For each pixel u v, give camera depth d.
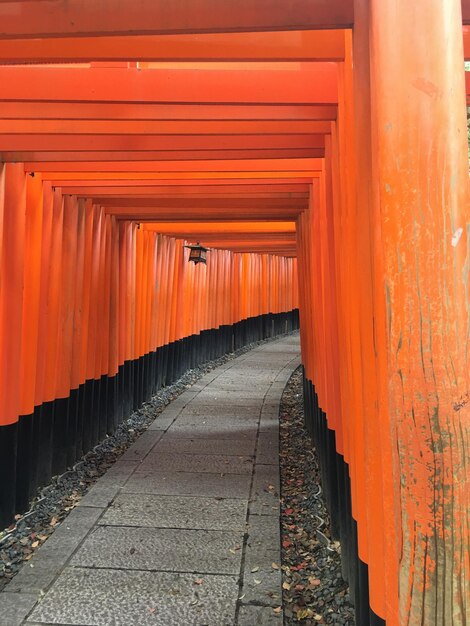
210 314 11.21
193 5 1.63
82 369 4.96
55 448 4.45
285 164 3.68
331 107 2.56
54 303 4.29
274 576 2.78
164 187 4.37
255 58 2.03
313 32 2.01
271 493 4.03
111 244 5.71
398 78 1.24
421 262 1.21
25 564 2.90
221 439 5.56
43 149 3.15
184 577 2.76
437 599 1.18
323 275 3.46
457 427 1.18
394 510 1.28
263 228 7.33
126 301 6.32
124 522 3.47
